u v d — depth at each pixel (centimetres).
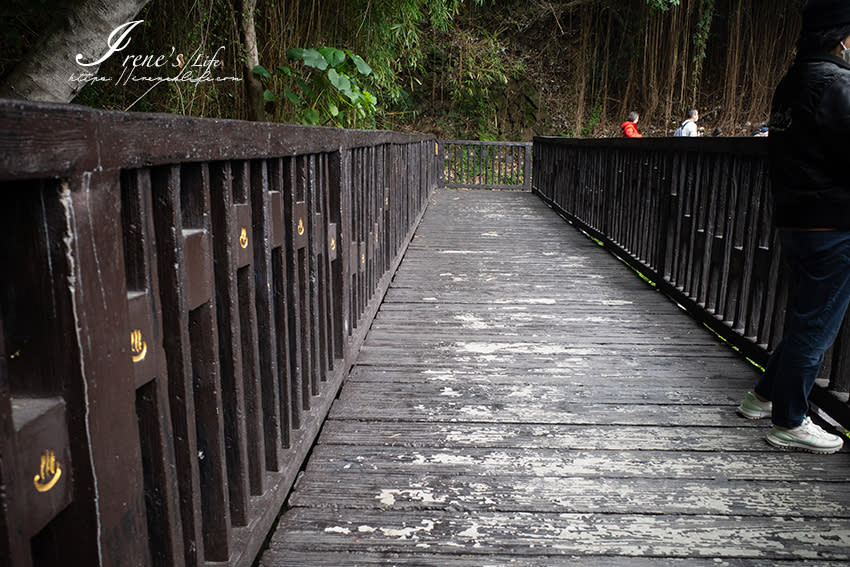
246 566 145
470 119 1762
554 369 306
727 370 308
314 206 215
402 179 551
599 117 1845
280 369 184
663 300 441
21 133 65
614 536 177
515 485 203
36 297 76
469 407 261
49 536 82
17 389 78
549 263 560
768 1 1714
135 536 93
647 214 502
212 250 132
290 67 691
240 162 146
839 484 206
